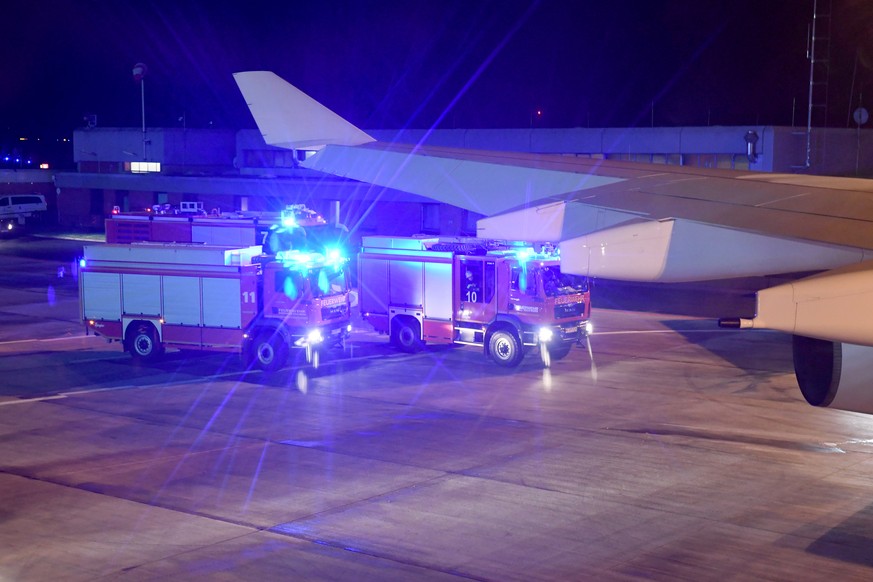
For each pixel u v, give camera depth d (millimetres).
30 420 16938
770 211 7699
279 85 11344
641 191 8828
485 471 13789
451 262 21969
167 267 21719
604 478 13414
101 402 18344
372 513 11992
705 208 7805
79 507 12305
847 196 8445
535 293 20938
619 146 44469
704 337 24797
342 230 29812
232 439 15664
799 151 39500
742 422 16516
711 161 41844
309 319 20938
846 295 5102
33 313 29812
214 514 12000
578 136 45594
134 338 22219
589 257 7152
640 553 10609
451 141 50406
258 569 10188
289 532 11328
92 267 22438
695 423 16484
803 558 10461
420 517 11836
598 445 15141
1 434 16000
